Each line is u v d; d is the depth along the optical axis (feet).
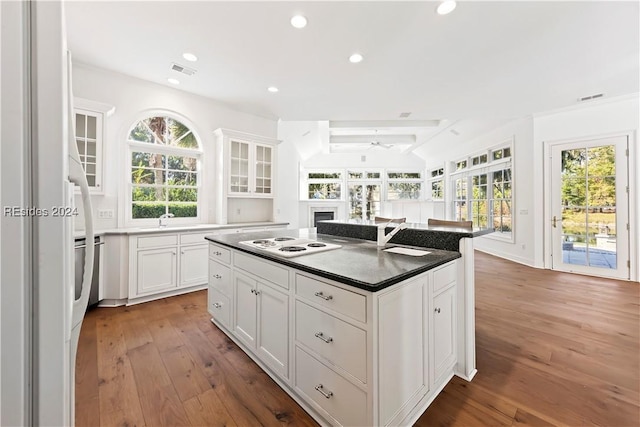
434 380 5.27
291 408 5.08
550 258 15.12
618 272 13.17
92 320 8.76
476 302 10.28
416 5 6.93
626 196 12.91
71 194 2.38
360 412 4.00
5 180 1.57
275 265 5.69
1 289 1.57
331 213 29.99
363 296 3.95
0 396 1.58
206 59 9.59
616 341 7.41
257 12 7.20
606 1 6.77
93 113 9.89
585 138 13.88
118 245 9.91
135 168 11.59
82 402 5.18
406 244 7.07
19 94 1.63
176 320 8.82
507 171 17.89
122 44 8.72
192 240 11.48
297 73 10.54
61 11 1.81
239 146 13.91
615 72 10.46
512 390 5.52
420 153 28.91
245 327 6.80
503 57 9.36
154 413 4.94
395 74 10.57
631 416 4.82
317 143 26.09
